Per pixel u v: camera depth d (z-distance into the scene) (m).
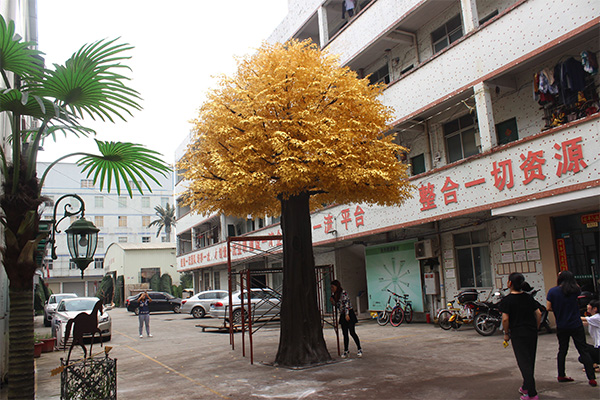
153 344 13.60
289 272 8.90
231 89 8.70
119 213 53.94
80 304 16.11
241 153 7.97
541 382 6.33
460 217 13.26
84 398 5.21
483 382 6.61
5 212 4.92
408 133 15.41
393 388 6.59
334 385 6.96
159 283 41.59
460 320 12.34
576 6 9.04
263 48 8.96
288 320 8.76
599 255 10.10
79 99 5.31
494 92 12.25
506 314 5.71
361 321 16.75
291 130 7.94
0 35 4.52
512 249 11.99
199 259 30.06
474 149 13.18
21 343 4.81
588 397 5.56
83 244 6.00
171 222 52.22
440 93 12.13
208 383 7.66
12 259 4.86
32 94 4.73
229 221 27.44
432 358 8.59
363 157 8.17
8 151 8.97
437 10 13.62
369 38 14.77
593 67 9.59
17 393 4.72
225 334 15.47
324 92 8.20
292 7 18.97
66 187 51.78
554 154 9.19
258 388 7.09
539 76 10.46
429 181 12.32
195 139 9.13
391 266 16.02
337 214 16.06
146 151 5.66
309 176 7.79
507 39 10.41
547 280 11.05
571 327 6.10
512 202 9.99
